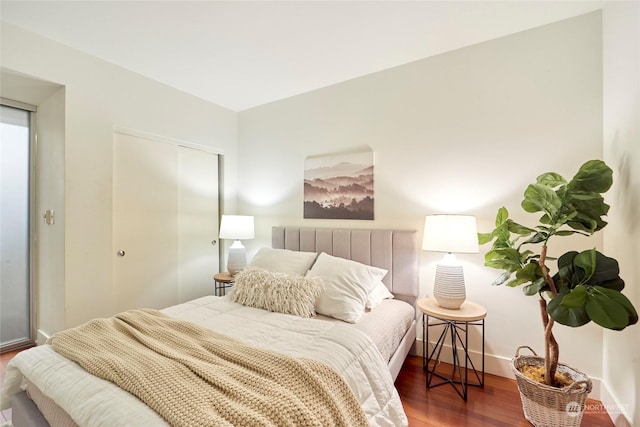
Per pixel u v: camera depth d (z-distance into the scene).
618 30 1.58
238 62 2.43
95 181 2.34
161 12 1.83
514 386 1.92
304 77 2.68
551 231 1.48
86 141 2.29
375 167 2.57
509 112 2.05
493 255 1.63
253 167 3.41
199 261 3.23
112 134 2.44
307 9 1.81
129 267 2.60
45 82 2.11
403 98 2.45
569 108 1.87
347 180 2.70
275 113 3.22
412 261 2.31
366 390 1.29
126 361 1.14
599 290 1.22
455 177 2.23
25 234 2.55
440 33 2.04
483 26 1.96
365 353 1.43
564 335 1.86
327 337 1.49
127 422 0.86
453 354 2.09
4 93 2.30
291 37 2.10
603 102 1.77
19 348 2.50
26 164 2.55
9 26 1.92
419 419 1.62
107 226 2.41
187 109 3.02
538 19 1.89
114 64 2.45
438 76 2.30
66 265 2.18
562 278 1.41
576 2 1.74
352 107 2.70
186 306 2.00
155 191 2.80
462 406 1.72
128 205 2.59
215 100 3.22
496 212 2.09
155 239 2.80
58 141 2.24
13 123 2.48
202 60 2.41
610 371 1.66
